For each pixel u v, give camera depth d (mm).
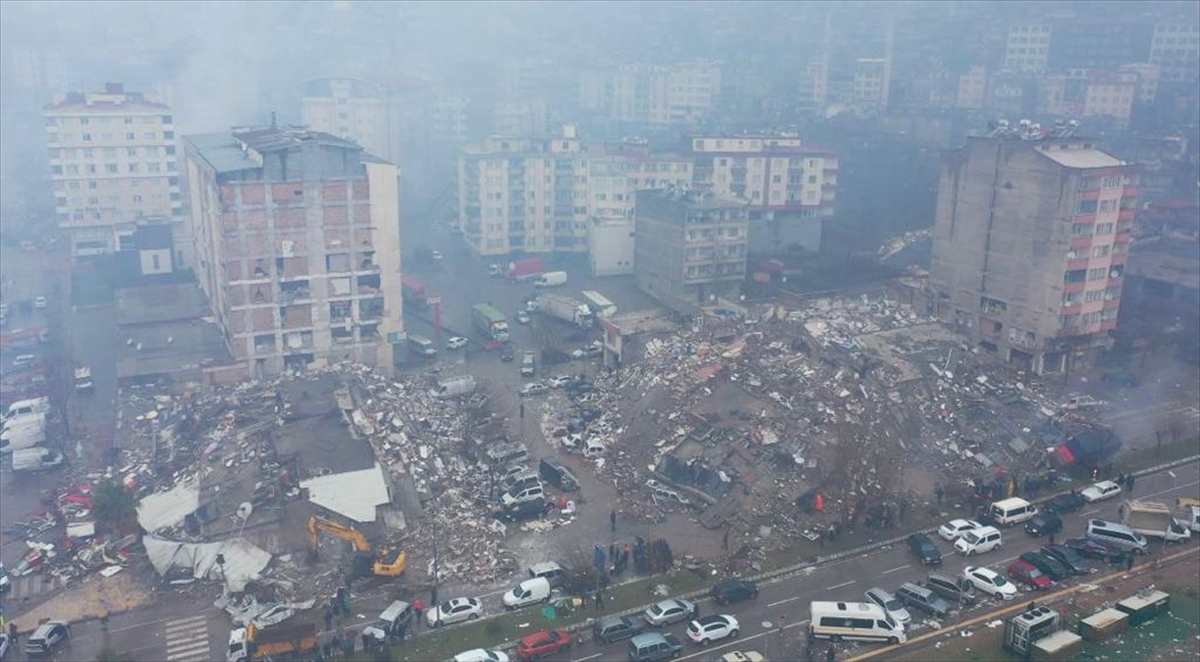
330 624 58219
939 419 85812
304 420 82375
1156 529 69062
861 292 126062
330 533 65750
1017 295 102000
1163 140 176375
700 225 125875
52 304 133000
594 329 120500
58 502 76625
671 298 130000
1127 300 121938
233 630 57750
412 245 168750
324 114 185000
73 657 56219
